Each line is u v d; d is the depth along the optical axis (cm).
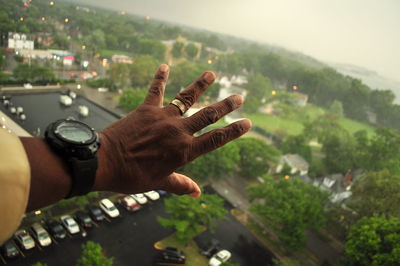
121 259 2117
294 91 11056
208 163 3297
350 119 9781
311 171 4641
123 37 11644
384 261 2084
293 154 4831
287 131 6544
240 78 11319
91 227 2314
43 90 4444
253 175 3703
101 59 9338
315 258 2688
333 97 10544
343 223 3092
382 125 9444
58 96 4288
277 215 2489
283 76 12475
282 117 7988
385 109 9206
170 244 2352
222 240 2567
